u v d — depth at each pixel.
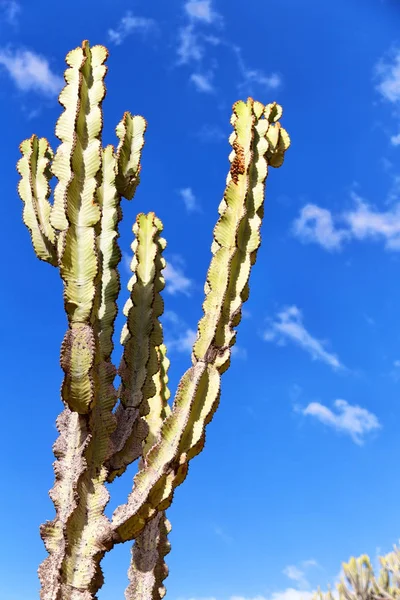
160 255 4.54
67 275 3.49
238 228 3.78
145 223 4.52
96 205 3.64
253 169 4.02
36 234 4.14
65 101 3.95
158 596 4.45
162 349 5.15
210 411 3.41
